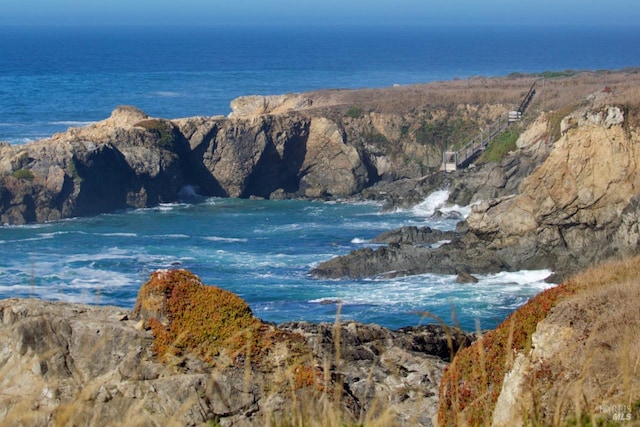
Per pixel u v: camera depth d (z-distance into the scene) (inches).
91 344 988.6
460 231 2409.0
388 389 996.6
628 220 2068.2
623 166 2130.9
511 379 783.7
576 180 2159.2
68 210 2822.3
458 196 2869.1
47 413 506.9
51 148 2847.0
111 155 2977.4
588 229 2145.7
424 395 976.3
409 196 2962.6
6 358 968.9
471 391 732.0
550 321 984.9
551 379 805.9
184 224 2743.6
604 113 2186.3
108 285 1990.7
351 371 1044.5
